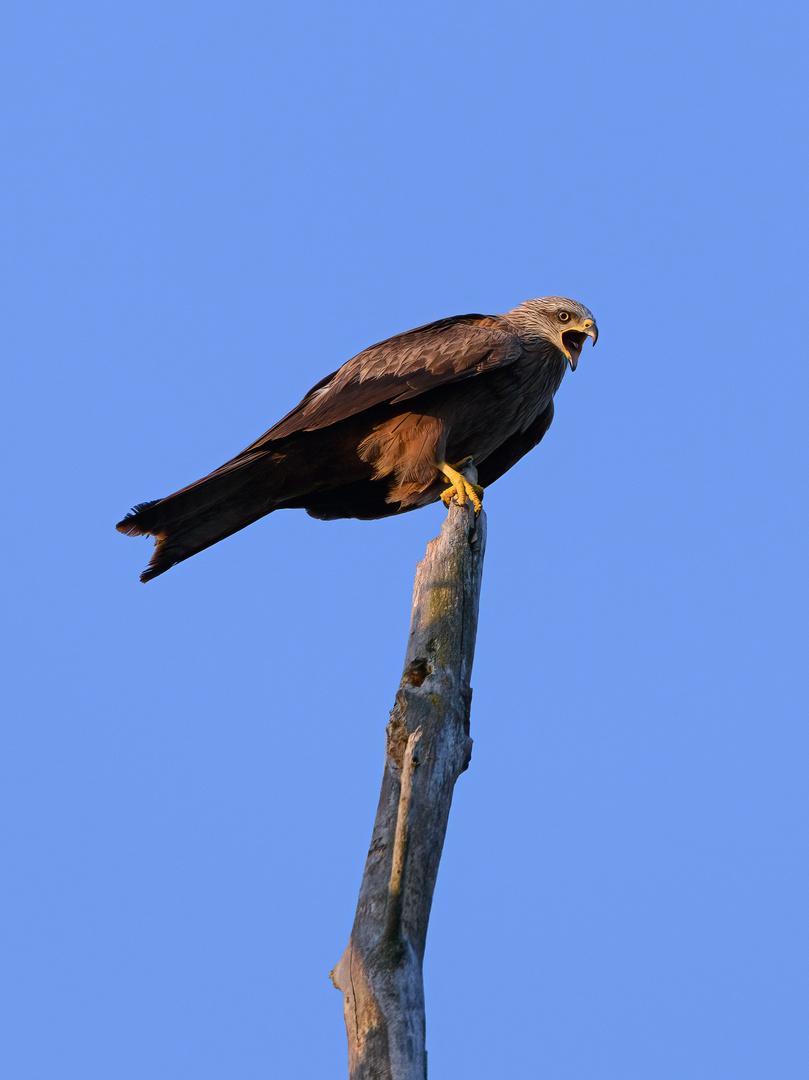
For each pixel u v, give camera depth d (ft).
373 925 24.56
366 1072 22.56
